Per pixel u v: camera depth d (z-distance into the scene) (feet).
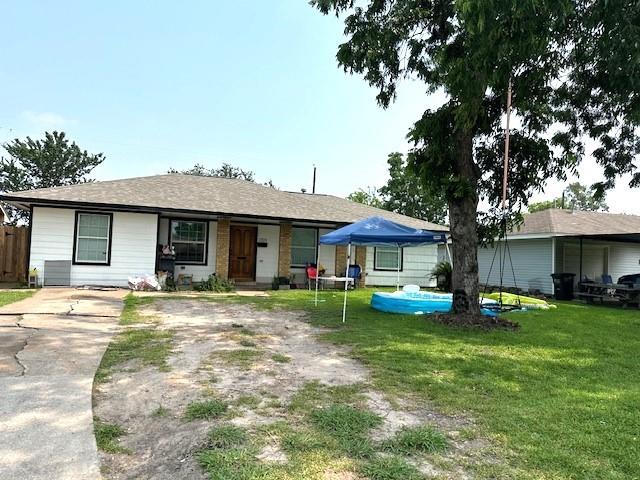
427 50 30.94
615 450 10.18
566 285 53.93
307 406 12.65
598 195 39.75
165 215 50.19
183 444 10.13
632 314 38.70
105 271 45.57
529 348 21.84
